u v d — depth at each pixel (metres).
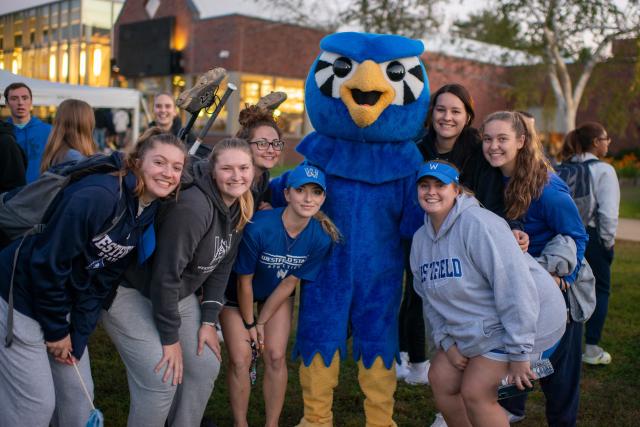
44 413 2.73
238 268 3.32
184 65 25.41
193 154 3.56
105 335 5.13
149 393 2.96
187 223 2.80
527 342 2.70
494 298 2.80
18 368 2.68
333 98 3.53
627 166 19.06
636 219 13.13
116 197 2.58
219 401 4.08
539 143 3.16
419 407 4.08
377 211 3.46
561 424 3.20
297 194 3.16
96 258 2.68
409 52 3.52
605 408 4.06
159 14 26.00
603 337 5.36
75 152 4.28
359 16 14.88
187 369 3.13
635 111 17.23
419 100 3.54
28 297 2.68
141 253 2.81
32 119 5.89
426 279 3.01
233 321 3.43
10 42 29.42
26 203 2.60
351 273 3.43
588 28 13.34
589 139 4.64
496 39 14.30
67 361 2.80
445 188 2.89
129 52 27.08
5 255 2.71
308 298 3.49
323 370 3.43
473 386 2.86
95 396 4.04
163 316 2.91
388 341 3.46
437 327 3.04
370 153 3.54
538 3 13.70
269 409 3.47
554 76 14.89
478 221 2.82
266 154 3.45
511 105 25.16
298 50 24.75
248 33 23.45
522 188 3.09
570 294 3.13
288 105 24.91
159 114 5.86
